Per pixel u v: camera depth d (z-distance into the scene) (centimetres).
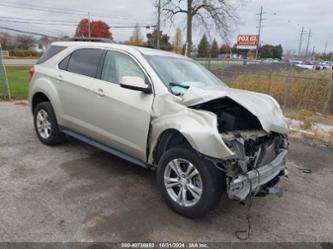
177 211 328
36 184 377
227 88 393
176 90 355
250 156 314
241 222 327
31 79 525
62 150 504
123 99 373
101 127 409
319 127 783
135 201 352
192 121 306
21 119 707
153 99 349
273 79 1187
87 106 422
